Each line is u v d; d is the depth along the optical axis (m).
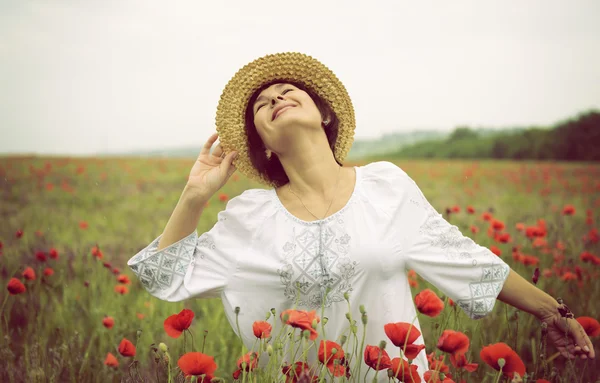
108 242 5.82
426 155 34.84
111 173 16.98
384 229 1.87
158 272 2.02
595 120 29.05
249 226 2.01
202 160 2.16
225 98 2.22
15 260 4.41
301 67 2.23
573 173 15.37
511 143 32.88
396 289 1.88
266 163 2.31
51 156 24.23
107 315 3.16
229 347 2.98
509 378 1.68
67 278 4.09
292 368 1.57
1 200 9.66
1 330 2.89
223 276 2.00
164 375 2.37
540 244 3.84
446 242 1.90
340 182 2.03
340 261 1.84
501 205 9.17
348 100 2.30
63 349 2.72
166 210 8.49
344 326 1.87
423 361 1.95
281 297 1.92
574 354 1.91
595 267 3.76
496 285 1.86
